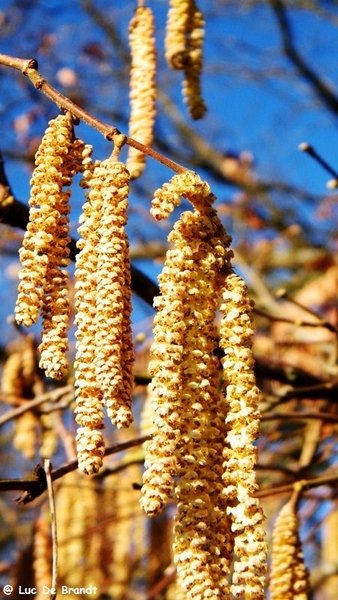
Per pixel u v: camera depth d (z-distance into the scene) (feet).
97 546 1.98
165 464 0.86
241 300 0.92
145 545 2.06
